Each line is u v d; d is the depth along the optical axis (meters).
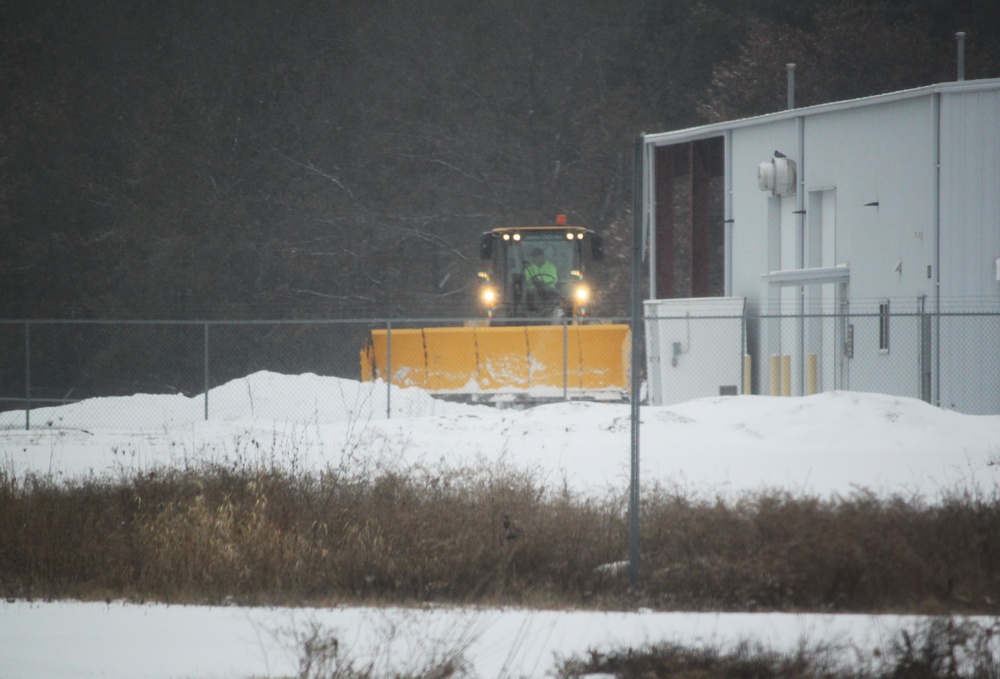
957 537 41.84
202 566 40.50
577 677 28.06
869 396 82.81
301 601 37.94
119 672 28.39
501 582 39.03
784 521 43.12
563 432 79.56
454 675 28.05
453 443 76.06
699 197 126.38
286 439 78.69
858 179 103.38
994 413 94.06
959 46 116.56
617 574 39.88
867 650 30.41
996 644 31.02
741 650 29.47
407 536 42.59
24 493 50.03
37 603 37.59
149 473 53.84
